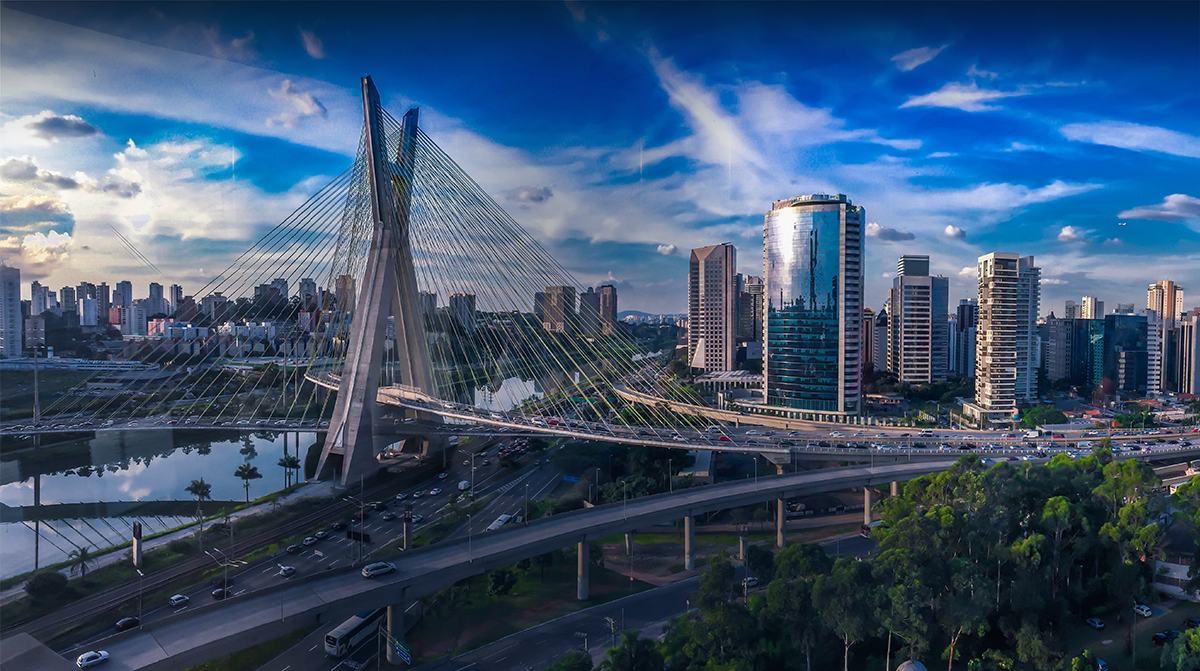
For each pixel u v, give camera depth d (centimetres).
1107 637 7025
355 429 12731
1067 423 17075
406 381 14862
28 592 6725
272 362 16850
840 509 12231
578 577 8375
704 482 12519
